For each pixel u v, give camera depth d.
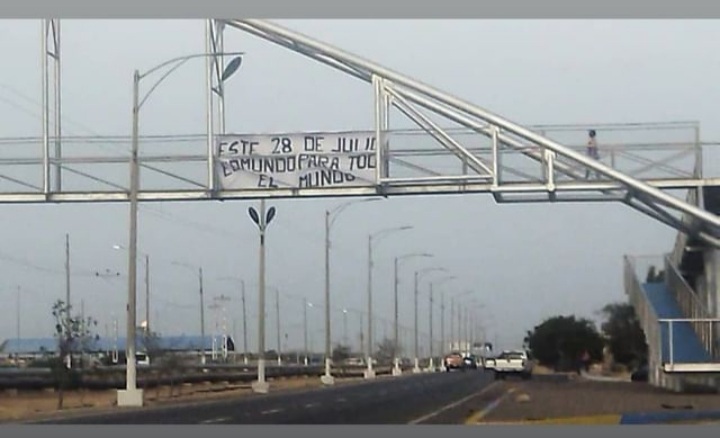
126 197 47.78
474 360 169.88
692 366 57.00
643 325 71.94
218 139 47.19
